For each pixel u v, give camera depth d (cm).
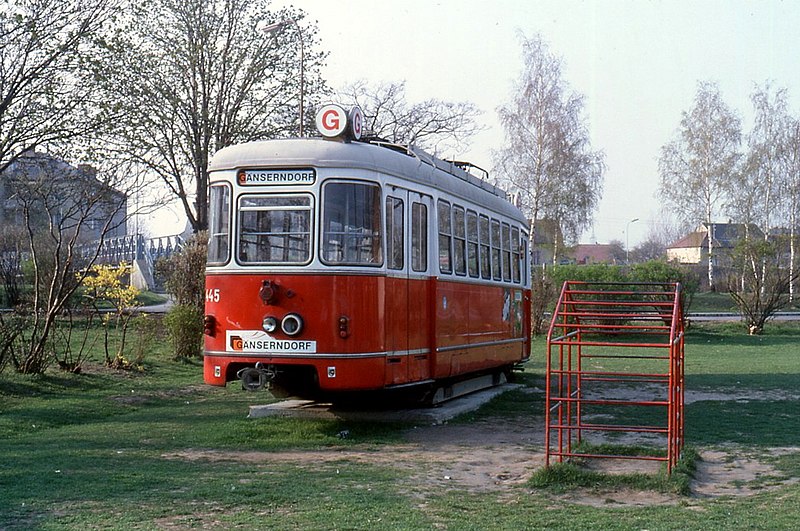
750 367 2444
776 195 5872
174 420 1451
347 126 1305
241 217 1283
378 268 1275
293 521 776
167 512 800
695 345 3281
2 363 1764
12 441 1235
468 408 1580
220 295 1283
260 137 3175
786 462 1116
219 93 3180
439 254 1483
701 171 6006
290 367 1265
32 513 785
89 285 2206
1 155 2009
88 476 952
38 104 2020
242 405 1642
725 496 932
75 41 2025
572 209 5431
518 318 1997
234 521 772
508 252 1931
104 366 2072
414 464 1093
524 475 1032
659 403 995
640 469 1045
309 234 1255
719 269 6538
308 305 1245
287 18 3209
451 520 798
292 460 1109
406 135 3700
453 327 1542
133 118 2359
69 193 2244
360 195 1270
